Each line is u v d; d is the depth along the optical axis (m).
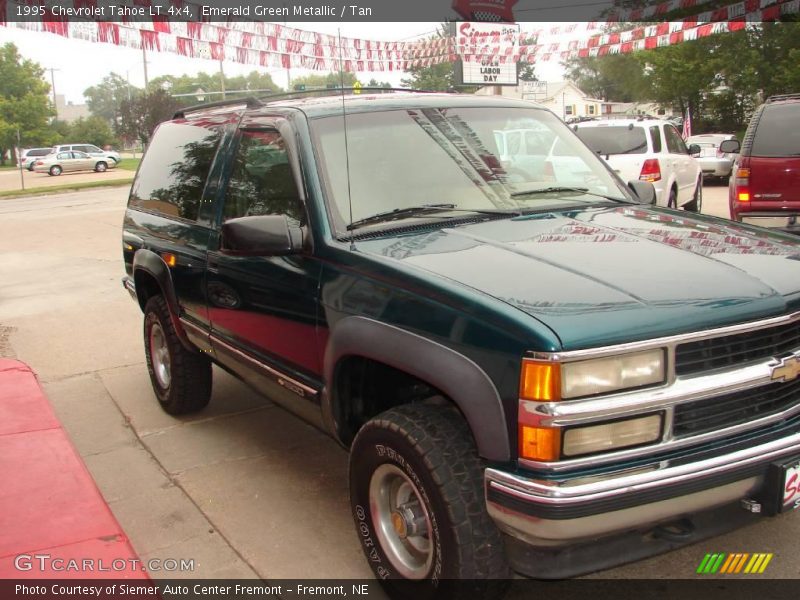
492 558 2.64
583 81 69.38
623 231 3.31
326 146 3.56
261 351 3.85
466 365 2.57
